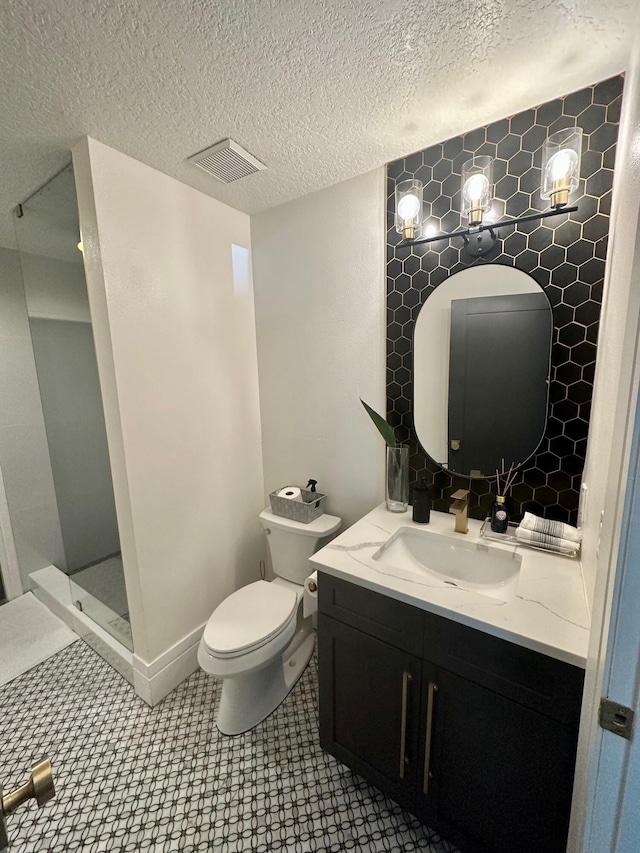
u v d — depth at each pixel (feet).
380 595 3.66
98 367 4.89
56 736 4.96
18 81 3.36
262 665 4.72
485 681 3.14
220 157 4.75
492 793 3.24
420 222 4.85
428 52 3.23
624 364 1.88
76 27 2.84
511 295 4.42
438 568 4.65
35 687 5.78
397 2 2.77
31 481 8.29
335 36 3.03
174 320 5.42
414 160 4.84
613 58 3.31
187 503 5.82
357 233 5.45
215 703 5.46
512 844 3.20
